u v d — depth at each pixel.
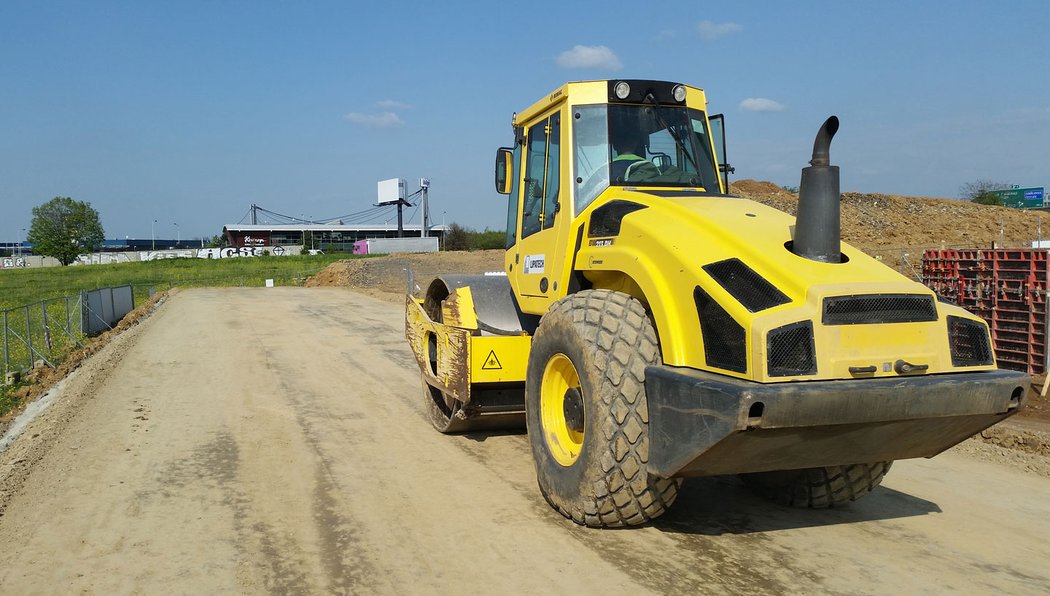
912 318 4.12
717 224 4.61
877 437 4.17
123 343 15.53
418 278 38.28
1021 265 10.29
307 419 8.37
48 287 41.91
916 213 33.53
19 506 5.57
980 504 5.56
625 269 4.93
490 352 6.27
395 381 10.82
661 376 4.32
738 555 4.54
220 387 10.37
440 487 5.88
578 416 4.94
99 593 4.14
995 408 4.13
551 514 5.23
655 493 4.60
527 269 6.49
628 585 4.13
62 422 8.31
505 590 4.09
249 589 4.16
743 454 4.09
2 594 4.15
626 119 5.84
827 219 4.27
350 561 4.51
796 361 3.94
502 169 7.02
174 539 4.90
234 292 32.81
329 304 25.11
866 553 4.60
